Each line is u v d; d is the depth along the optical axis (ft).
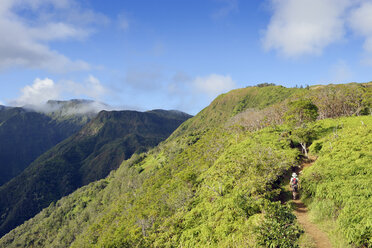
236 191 81.00
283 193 73.61
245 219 62.49
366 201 47.65
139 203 294.66
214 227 74.59
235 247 54.19
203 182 145.07
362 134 86.79
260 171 80.69
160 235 113.19
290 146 118.62
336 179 61.26
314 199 61.00
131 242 152.97
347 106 211.61
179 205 144.36
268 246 45.27
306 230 50.16
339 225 46.47
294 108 175.11
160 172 398.21
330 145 88.99
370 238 39.60
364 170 60.85
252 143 138.51
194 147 398.83
